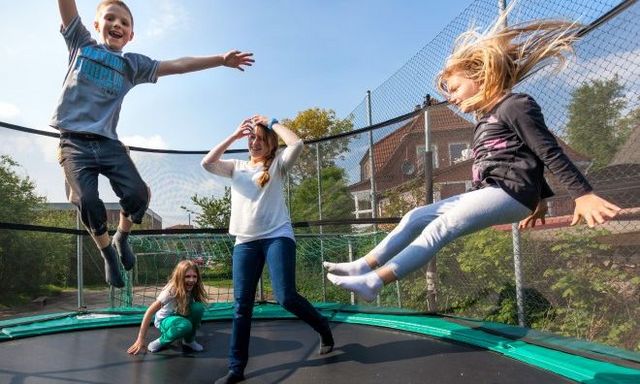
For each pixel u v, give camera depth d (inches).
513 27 66.9
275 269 93.4
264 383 87.3
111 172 90.6
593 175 102.0
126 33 96.5
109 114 92.0
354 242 198.1
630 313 101.7
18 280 187.8
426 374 87.6
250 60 103.1
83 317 146.6
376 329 128.6
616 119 96.9
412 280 172.4
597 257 109.7
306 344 114.3
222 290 229.1
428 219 61.5
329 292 210.1
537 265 126.0
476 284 145.9
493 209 56.9
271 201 95.0
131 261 103.2
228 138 99.8
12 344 117.6
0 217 158.1
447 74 68.8
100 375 91.9
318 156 205.2
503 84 63.1
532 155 59.6
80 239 171.3
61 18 91.2
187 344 111.5
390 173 182.4
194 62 100.3
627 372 80.1
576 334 112.4
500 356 97.3
